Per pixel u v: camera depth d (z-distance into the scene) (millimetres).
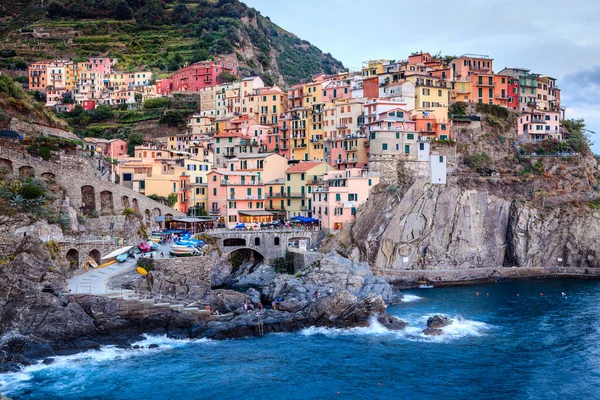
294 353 93625
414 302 125312
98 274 111188
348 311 107062
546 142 190500
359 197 158000
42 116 155625
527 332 103500
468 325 107125
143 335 98688
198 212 165750
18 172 122938
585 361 89938
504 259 161625
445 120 176375
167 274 112000
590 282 149250
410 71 190375
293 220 159500
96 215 128875
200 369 86938
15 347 88562
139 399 77250
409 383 82625
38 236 102250
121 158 178250
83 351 92062
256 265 150625
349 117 180500
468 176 170125
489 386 81625
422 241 150375
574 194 171250
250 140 195250
